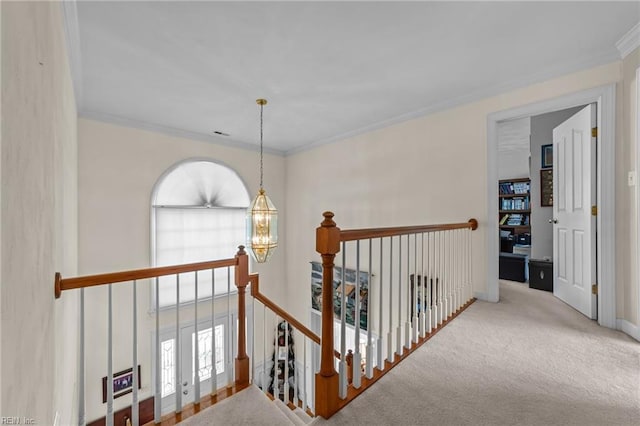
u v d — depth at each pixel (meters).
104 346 3.53
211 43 2.15
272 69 2.53
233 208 4.87
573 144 2.82
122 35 2.03
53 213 1.31
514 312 2.67
